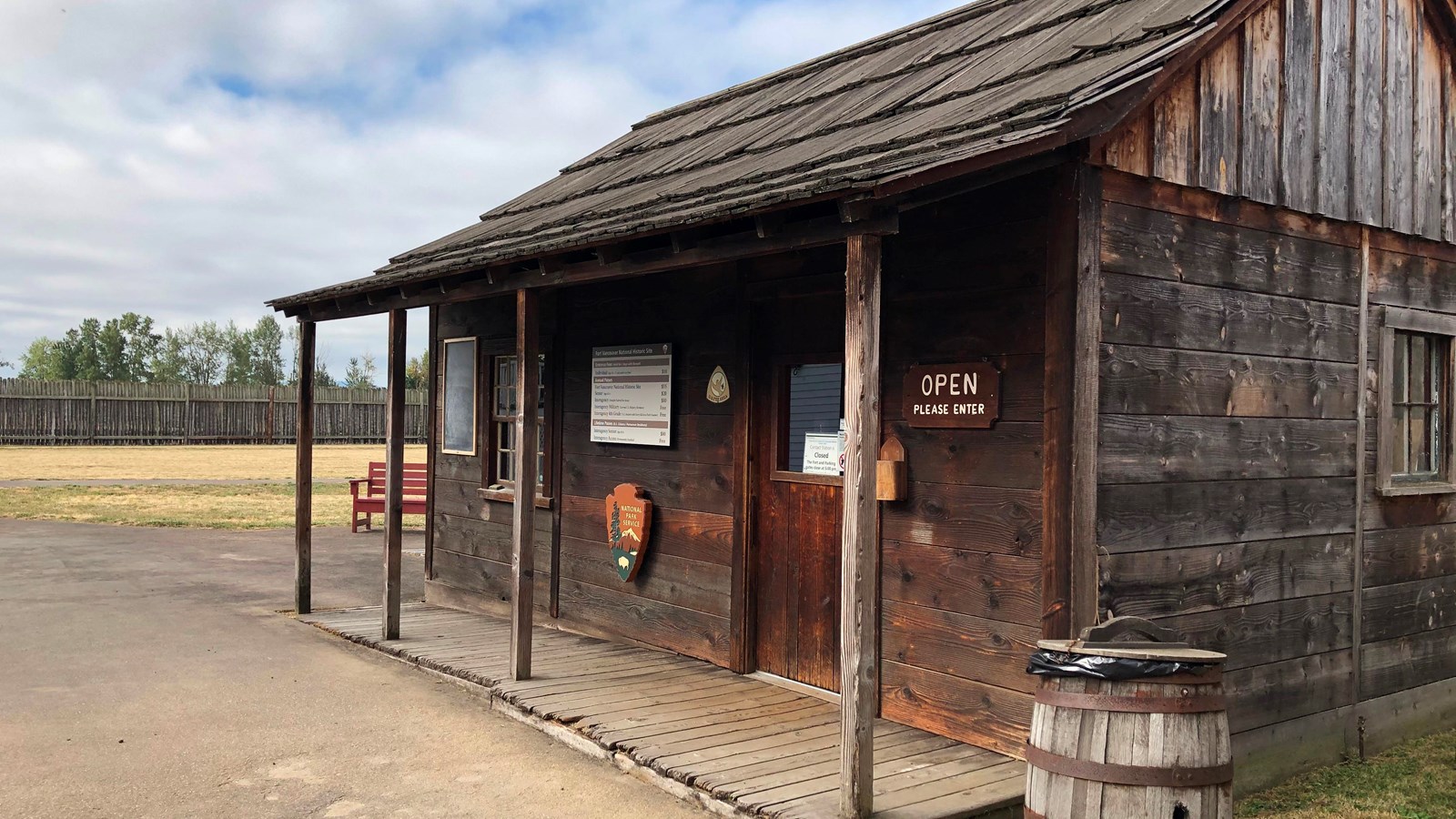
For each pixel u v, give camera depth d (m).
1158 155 5.00
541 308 8.91
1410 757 6.08
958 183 4.49
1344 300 6.03
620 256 5.77
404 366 8.18
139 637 8.16
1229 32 5.32
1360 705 6.09
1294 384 5.73
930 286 5.54
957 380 5.36
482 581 9.59
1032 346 5.02
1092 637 3.83
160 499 19.80
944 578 5.47
